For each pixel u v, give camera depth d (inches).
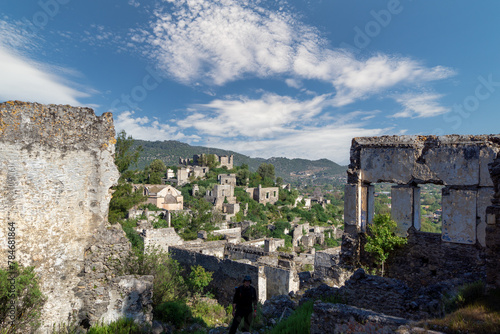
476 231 439.8
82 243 414.6
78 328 385.4
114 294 402.3
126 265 456.8
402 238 490.3
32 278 352.8
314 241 2600.9
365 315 251.0
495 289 280.5
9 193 349.1
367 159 532.7
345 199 552.1
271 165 4837.6
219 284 898.1
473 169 444.1
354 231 541.6
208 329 465.4
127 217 2069.4
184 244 1201.4
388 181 517.7
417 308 333.7
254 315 314.8
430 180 477.1
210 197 3316.9
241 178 4190.5
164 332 424.8
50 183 382.3
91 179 425.1
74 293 401.4
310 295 436.5
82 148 414.6
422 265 482.0
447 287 357.7
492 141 439.2
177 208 2844.5
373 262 528.4
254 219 3029.0
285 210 3641.7
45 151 378.3
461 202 450.9
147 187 2871.6
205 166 4677.7
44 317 370.0
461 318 223.5
